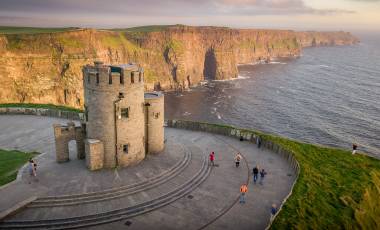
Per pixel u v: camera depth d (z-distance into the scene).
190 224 33.03
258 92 188.38
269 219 34.56
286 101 163.38
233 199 38.06
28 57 147.38
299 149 51.38
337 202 37.25
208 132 60.09
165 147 48.72
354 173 44.88
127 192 36.31
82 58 162.62
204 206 36.31
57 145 40.88
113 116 39.06
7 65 140.75
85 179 37.69
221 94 188.62
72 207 33.44
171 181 39.75
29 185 36.22
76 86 157.62
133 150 41.38
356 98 165.88
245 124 128.25
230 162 47.91
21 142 50.97
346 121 128.00
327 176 43.09
